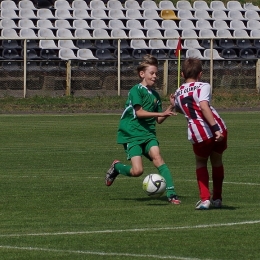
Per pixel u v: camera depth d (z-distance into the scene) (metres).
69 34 100.62
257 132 59.00
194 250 18.25
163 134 57.88
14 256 17.62
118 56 92.00
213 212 23.89
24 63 88.94
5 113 79.44
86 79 91.88
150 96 25.89
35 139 54.28
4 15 103.62
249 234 20.23
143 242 19.20
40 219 22.91
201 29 107.31
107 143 51.59
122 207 25.22
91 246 18.75
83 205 25.83
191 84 23.66
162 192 25.80
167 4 114.62
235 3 118.44
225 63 96.62
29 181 32.84
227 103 89.94
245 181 32.38
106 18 106.44
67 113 79.81
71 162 40.81
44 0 108.75
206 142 23.38
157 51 100.00
